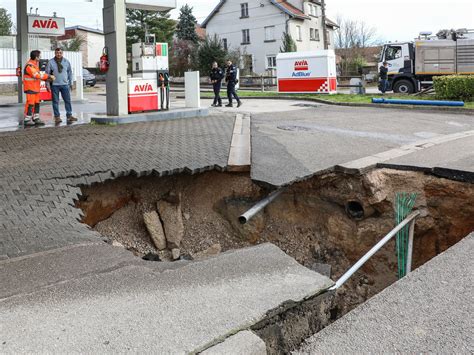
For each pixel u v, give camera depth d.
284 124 11.92
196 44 47.69
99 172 6.08
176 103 17.78
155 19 46.94
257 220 7.06
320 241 7.14
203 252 6.73
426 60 23.02
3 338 2.59
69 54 25.58
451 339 2.85
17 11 16.84
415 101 17.44
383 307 3.28
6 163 6.51
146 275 3.46
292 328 3.12
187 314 2.88
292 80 23.45
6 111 14.72
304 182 7.06
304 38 48.97
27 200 5.05
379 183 6.81
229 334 2.69
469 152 8.12
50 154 7.15
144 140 8.62
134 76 12.27
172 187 6.99
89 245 4.04
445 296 3.43
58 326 2.72
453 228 6.78
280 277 3.44
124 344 2.55
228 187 7.11
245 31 48.94
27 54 17.19
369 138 9.91
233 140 8.85
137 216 6.64
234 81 17.38
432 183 6.80
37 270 3.50
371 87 37.00
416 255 6.96
